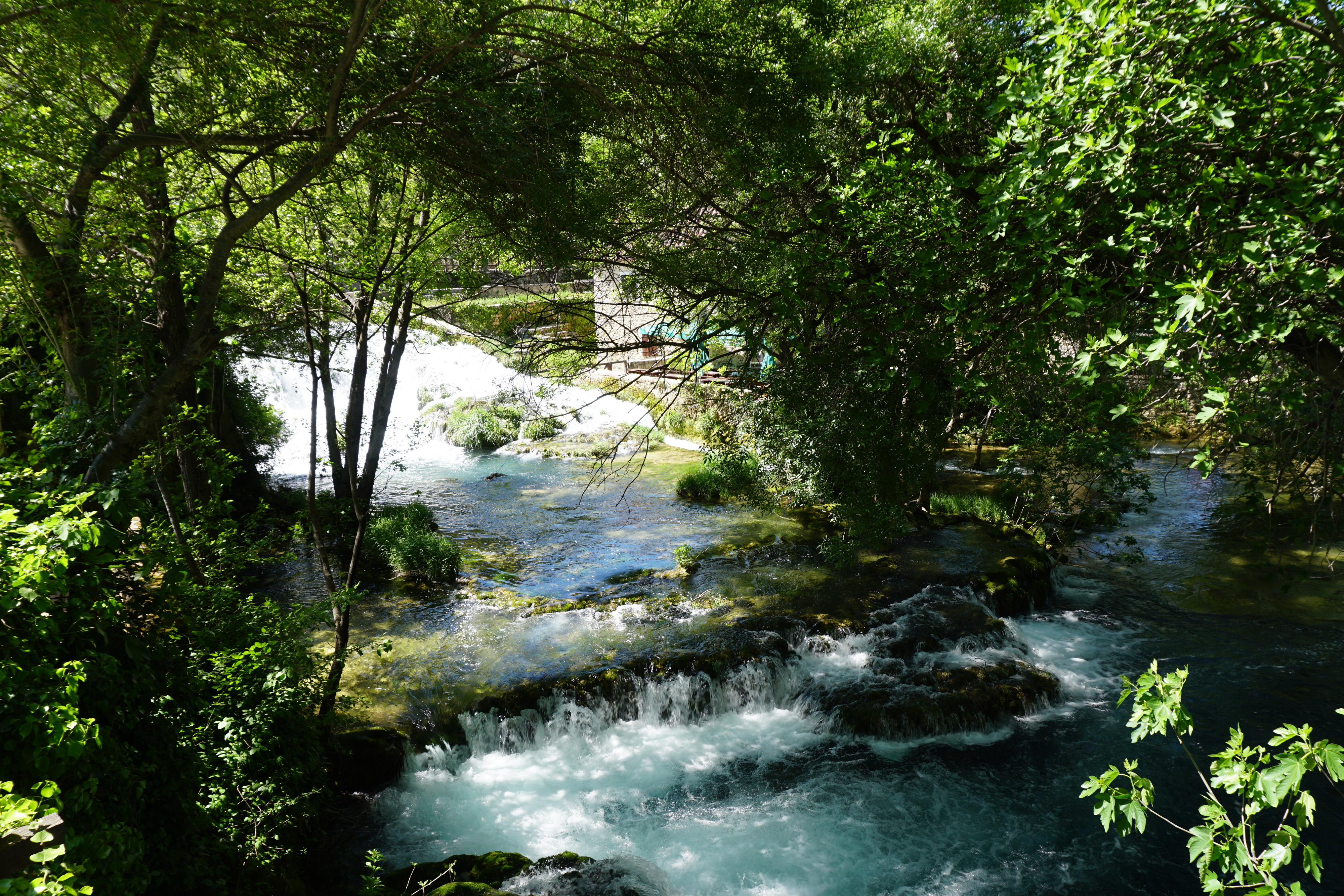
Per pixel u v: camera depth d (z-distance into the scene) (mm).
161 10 6750
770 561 16516
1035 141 6008
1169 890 8594
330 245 13320
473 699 11477
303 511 18938
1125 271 6949
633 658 12523
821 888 8758
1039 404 12172
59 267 8188
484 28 7680
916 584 15219
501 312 13125
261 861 7008
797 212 11352
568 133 9852
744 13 9391
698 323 12281
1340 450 8367
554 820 9906
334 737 10188
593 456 25562
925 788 10344
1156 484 21078
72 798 4309
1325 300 5977
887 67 10992
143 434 7555
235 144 8000
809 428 12070
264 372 26875
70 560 4758
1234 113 5715
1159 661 13094
